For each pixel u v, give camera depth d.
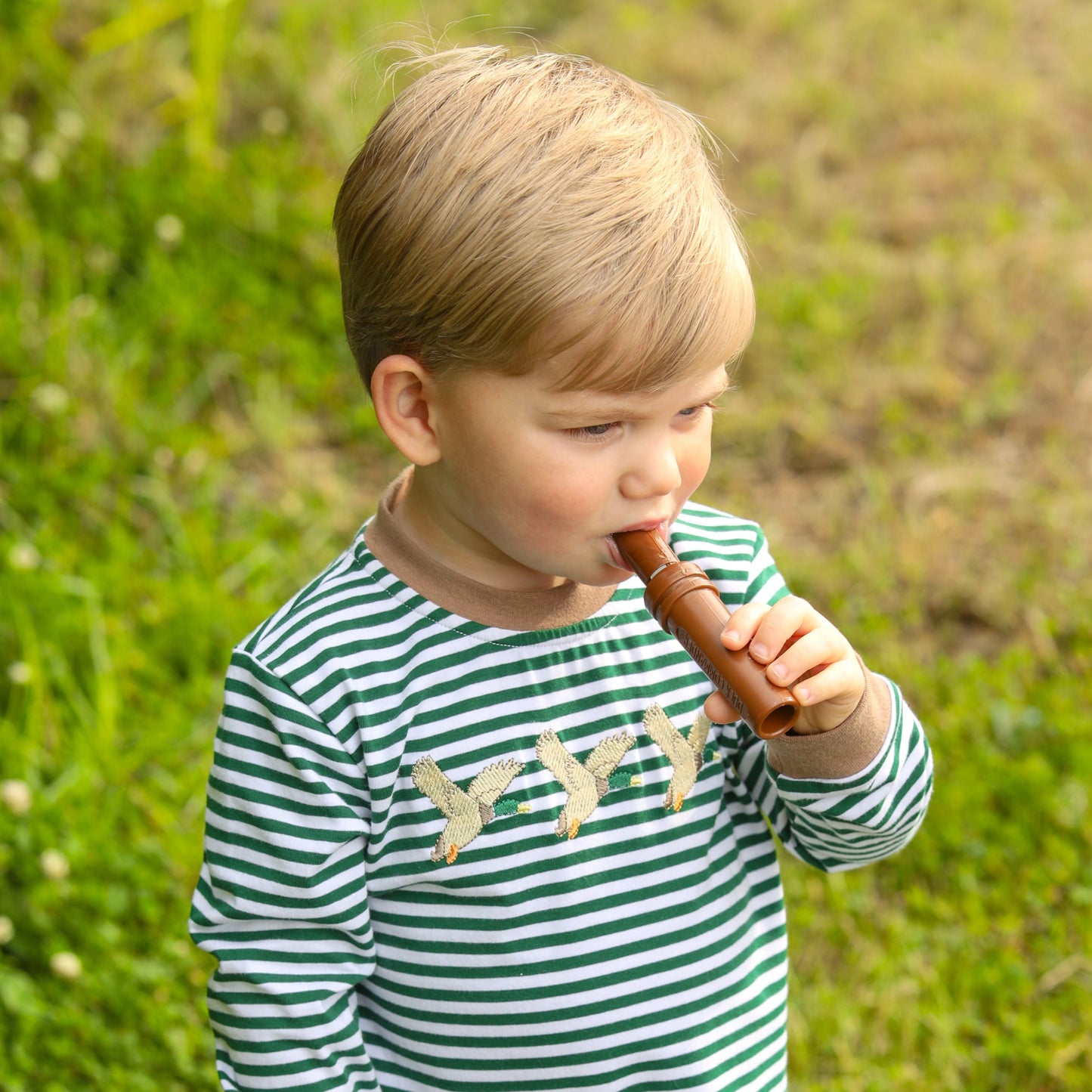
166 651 2.87
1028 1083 2.19
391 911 1.36
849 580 3.08
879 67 4.86
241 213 3.84
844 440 3.50
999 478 3.36
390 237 1.20
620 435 1.20
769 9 5.08
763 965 1.44
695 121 1.35
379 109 4.14
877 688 1.36
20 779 2.57
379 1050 1.43
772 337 3.73
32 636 2.75
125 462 3.26
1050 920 2.39
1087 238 4.07
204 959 2.32
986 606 3.01
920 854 2.48
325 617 1.33
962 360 3.72
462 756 1.31
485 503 1.24
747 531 1.47
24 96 4.04
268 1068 1.34
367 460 3.47
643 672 1.37
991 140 4.50
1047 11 5.16
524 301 1.13
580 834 1.33
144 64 4.19
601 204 1.15
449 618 1.32
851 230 4.15
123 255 3.74
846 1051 2.23
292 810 1.31
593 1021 1.35
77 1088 2.16
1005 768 2.58
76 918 2.37
